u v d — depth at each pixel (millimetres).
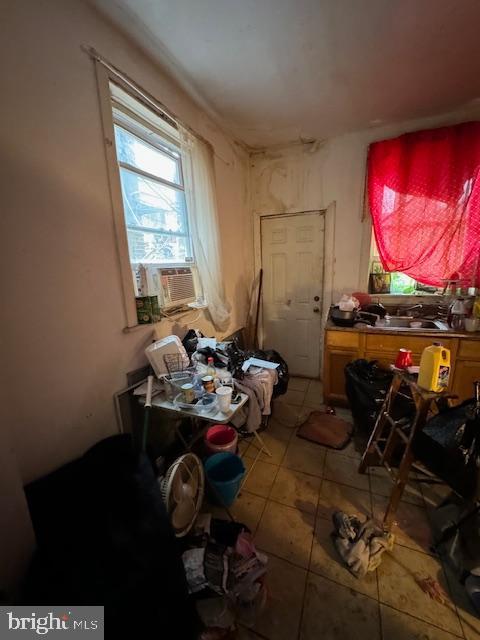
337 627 1078
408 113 2342
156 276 1881
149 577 928
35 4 1103
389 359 2338
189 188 2102
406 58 1697
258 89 1989
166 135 1973
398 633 1056
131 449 1436
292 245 3168
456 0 1308
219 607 1100
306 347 3340
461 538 1283
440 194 2404
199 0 1298
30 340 1154
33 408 1179
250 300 3404
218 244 2393
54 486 1198
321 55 1668
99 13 1358
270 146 2986
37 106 1130
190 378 1606
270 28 1468
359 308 2688
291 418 2516
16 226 1085
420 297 2771
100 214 1432
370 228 2797
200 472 1541
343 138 2729
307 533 1451
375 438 1755
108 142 1447
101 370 1483
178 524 1318
